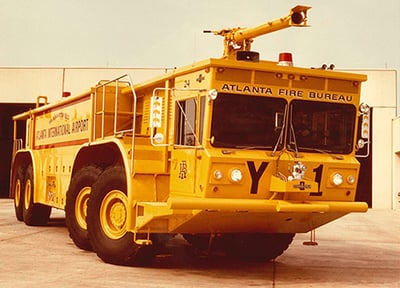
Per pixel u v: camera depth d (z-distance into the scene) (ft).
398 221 69.31
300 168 25.95
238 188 25.54
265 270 29.71
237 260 32.78
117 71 99.14
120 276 26.23
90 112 33.91
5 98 100.89
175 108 27.53
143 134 31.55
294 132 26.91
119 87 33.68
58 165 39.55
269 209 25.49
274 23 27.30
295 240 44.57
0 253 32.14
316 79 27.45
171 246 36.70
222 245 33.76
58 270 27.30
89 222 30.35
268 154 26.23
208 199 24.89
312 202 26.55
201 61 25.93
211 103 25.43
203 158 25.25
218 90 25.62
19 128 110.63
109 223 29.73
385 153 102.32
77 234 33.45
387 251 38.78
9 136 112.16
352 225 61.67
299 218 27.04
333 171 27.22
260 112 26.40
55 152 40.55
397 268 31.30
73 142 36.94
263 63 26.37
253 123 26.22
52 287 23.36
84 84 99.86
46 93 100.58
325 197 27.12
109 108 33.65
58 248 34.58
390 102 102.37
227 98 25.80
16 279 24.88
